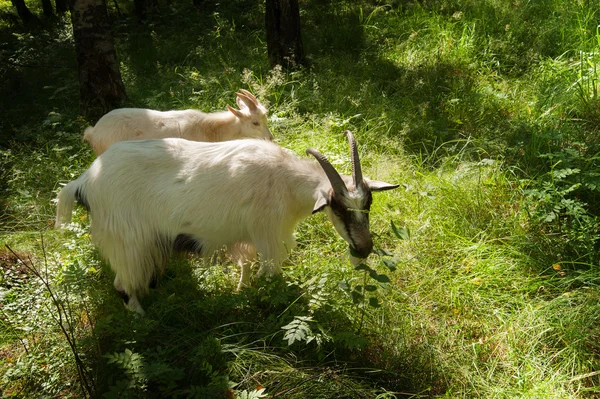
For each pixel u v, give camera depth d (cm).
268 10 820
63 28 1152
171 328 360
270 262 382
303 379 315
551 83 698
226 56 889
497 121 638
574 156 482
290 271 414
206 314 367
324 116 657
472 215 482
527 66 776
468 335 375
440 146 579
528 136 592
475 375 336
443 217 479
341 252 449
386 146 588
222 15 1101
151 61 947
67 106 791
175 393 304
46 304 376
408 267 429
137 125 528
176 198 373
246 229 383
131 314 357
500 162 547
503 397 318
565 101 641
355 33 941
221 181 373
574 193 480
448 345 364
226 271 427
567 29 820
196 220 376
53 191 532
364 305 375
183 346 350
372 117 654
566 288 392
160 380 311
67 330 363
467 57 802
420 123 629
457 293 399
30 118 755
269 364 329
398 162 565
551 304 374
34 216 522
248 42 975
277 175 376
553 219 455
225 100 714
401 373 337
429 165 570
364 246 344
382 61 811
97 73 739
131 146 382
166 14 1225
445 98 698
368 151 586
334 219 356
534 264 418
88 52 731
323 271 407
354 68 800
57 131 695
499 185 509
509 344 354
